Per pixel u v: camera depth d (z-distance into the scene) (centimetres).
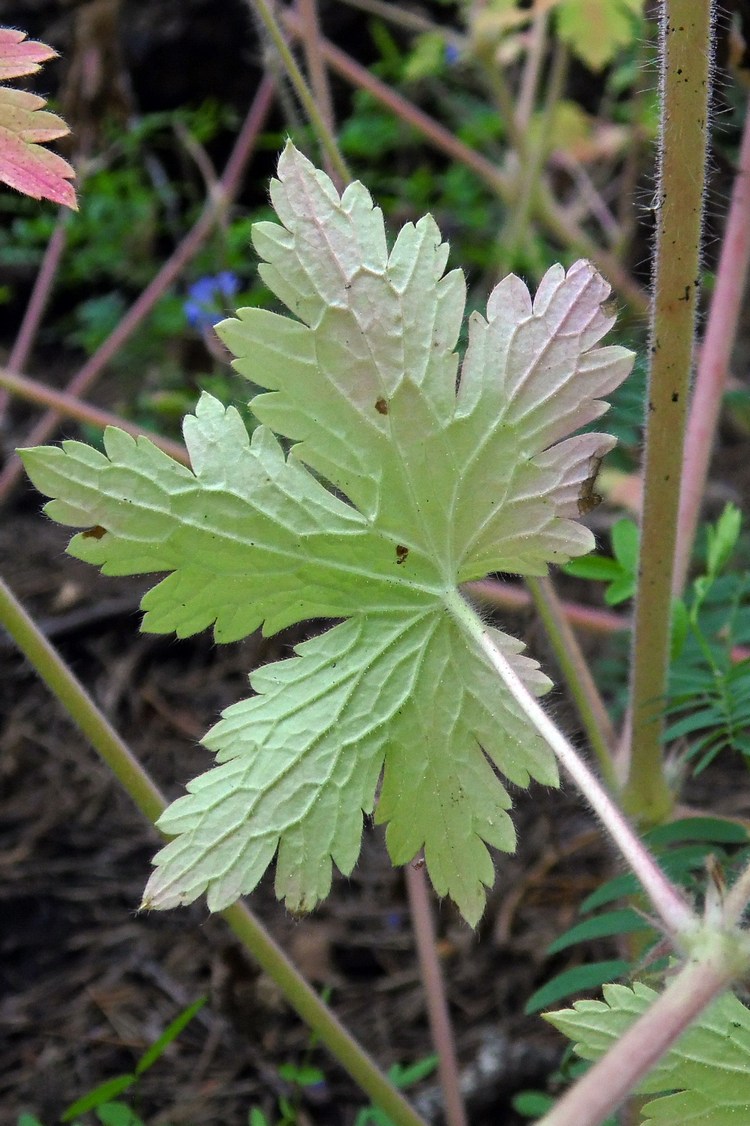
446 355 42
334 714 42
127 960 70
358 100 147
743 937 38
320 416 42
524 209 100
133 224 135
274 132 147
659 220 43
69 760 86
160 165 146
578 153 114
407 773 42
